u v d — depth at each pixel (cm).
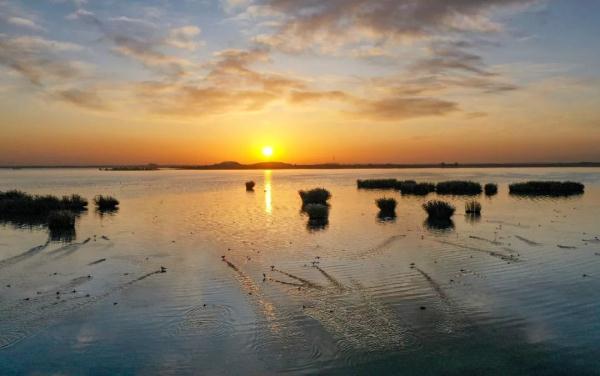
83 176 13138
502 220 2723
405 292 1284
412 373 837
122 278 1454
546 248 1850
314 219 2803
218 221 2769
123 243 2052
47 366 878
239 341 980
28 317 1118
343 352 924
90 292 1310
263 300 1228
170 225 2611
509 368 849
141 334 1020
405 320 1080
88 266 1616
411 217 2897
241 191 5675
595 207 3428
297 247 1923
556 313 1114
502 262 1612
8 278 1460
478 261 1633
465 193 4903
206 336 1006
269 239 2125
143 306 1191
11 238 2203
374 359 894
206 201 4191
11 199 3441
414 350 927
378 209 3369
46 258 1748
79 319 1105
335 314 1123
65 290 1331
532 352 913
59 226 2491
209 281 1411
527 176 10600
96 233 2342
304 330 1030
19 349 950
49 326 1064
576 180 7925
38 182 8662
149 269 1566
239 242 2053
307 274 1481
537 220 2711
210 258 1727
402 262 1633
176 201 4206
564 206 3519
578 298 1216
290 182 8225
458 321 1070
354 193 5038
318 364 877
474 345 947
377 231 2344
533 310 1134
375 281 1393
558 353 908
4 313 1145
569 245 1911
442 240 2062
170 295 1278
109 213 3234
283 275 1473
